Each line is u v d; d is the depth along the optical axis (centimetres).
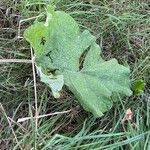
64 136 44
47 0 53
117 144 44
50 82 44
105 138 45
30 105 47
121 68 47
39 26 44
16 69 49
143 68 50
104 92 46
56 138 45
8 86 48
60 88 44
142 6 55
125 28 53
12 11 53
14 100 48
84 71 47
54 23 46
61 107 48
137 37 53
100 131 45
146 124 47
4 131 46
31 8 53
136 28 54
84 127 46
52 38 47
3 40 51
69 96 49
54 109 48
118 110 47
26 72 50
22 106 48
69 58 47
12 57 50
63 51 47
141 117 47
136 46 53
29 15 52
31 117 44
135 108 49
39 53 46
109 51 52
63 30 47
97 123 47
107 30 53
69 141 44
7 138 46
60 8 53
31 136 44
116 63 47
